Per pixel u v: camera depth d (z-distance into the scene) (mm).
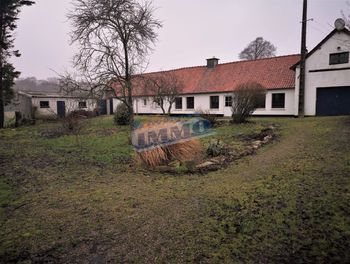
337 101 17422
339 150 6750
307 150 7207
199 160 7188
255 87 15781
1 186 5531
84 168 7055
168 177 5902
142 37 14703
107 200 4562
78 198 4715
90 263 2746
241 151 7953
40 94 27844
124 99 14625
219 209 3934
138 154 7242
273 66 22812
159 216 3826
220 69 26312
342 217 3342
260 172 5664
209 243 3020
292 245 2865
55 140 13055
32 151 9961
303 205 3787
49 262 2781
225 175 5719
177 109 26672
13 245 3131
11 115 31219
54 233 3420
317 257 2633
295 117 18328
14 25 21859
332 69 17328
